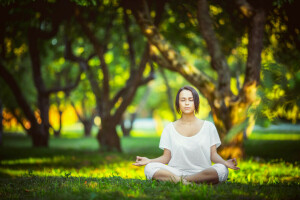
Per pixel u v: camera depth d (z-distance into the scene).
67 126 62.56
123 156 11.47
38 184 5.02
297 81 3.28
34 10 11.48
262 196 3.94
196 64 20.17
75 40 16.28
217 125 9.28
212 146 4.77
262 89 3.47
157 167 4.68
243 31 11.11
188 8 10.95
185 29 13.52
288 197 3.96
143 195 3.93
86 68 15.87
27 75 22.69
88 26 12.92
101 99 15.70
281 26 10.45
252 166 7.93
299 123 32.72
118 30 16.14
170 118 40.34
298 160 9.20
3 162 10.63
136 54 17.14
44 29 13.76
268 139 18.59
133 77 15.66
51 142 25.36
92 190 4.27
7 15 11.51
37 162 10.47
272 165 8.34
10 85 16.75
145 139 26.77
